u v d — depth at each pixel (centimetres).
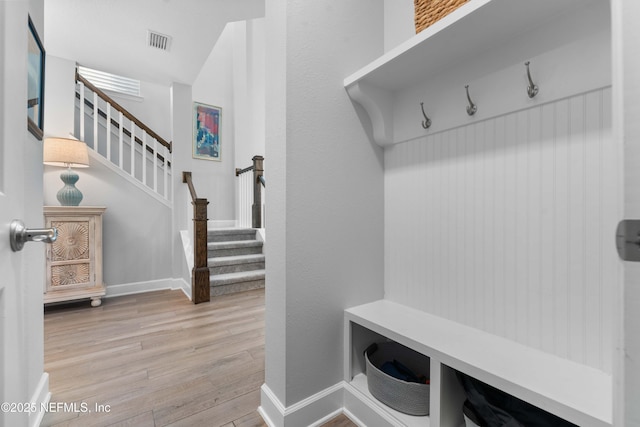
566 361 92
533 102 98
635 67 50
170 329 225
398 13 147
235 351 189
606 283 85
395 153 149
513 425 86
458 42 103
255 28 509
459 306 123
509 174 107
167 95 449
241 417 128
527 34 98
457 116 119
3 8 55
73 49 283
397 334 113
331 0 132
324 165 129
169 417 128
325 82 129
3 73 55
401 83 135
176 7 225
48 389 138
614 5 53
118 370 166
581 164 90
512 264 106
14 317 59
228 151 512
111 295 319
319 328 128
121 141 332
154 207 346
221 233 399
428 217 134
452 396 102
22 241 60
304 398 123
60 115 300
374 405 121
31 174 124
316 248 127
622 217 51
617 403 51
